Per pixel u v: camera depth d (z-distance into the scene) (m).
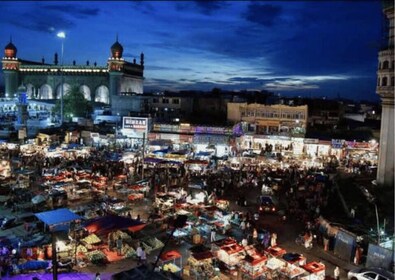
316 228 31.00
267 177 45.88
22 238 25.62
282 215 34.88
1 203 35.06
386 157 40.03
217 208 33.09
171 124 65.06
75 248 24.34
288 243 28.97
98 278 21.02
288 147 61.53
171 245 27.55
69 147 57.44
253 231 29.81
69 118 93.94
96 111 96.06
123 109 96.88
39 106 114.38
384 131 40.25
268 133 66.88
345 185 41.44
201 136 60.91
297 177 46.34
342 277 23.83
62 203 34.75
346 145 58.66
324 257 26.77
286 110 70.31
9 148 58.03
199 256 23.22
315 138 63.31
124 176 43.06
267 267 23.03
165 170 48.16
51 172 43.97
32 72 131.50
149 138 62.91
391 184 39.47
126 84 123.50
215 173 48.03
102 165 48.41
